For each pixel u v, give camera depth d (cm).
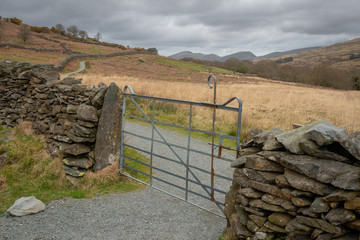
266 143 311
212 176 391
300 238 264
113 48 9444
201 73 5969
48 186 518
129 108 1243
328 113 1393
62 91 635
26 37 6869
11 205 443
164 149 778
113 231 375
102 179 530
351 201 226
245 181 316
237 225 320
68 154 573
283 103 1700
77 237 359
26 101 861
